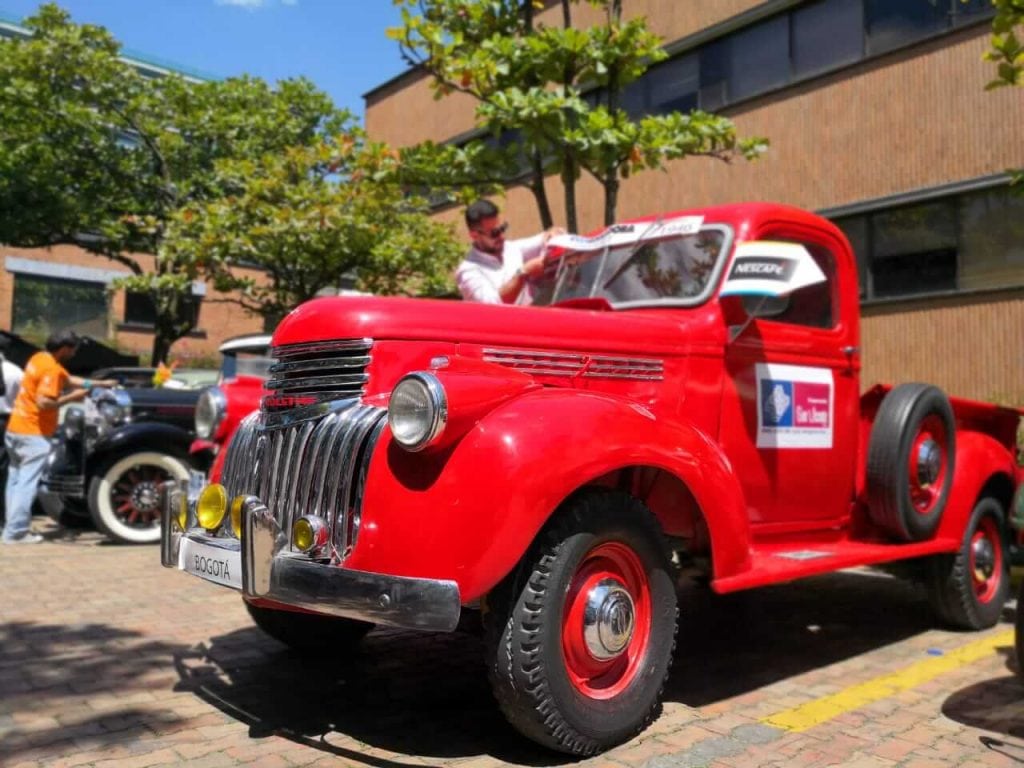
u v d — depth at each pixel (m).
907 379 11.38
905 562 5.21
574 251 5.07
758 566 3.89
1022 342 10.26
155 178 17.33
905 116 11.40
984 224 10.67
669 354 3.98
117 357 17.23
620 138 6.80
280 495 3.39
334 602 2.97
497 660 3.02
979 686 4.12
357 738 3.38
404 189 8.30
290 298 12.41
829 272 4.84
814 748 3.31
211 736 3.38
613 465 3.15
